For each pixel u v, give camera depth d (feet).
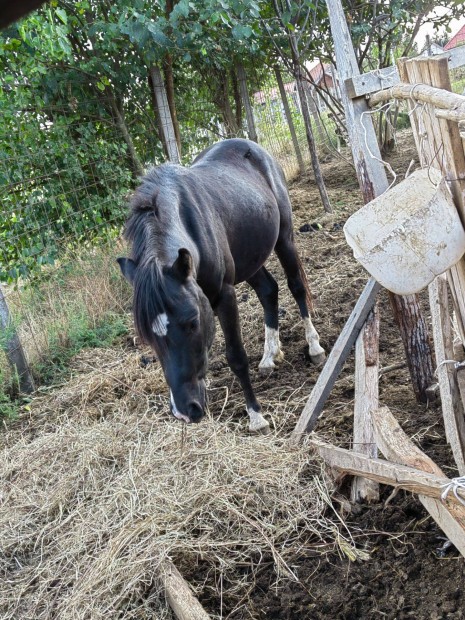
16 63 18.88
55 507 9.90
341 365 10.64
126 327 17.65
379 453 9.39
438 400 10.70
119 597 7.72
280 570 7.87
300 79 24.63
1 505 10.28
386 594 7.27
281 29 24.50
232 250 11.64
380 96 9.00
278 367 13.78
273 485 9.11
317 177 25.17
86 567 8.37
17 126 19.15
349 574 7.67
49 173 20.16
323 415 11.07
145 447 10.60
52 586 8.49
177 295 8.06
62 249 19.94
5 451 12.03
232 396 12.84
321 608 7.33
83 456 10.63
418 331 10.50
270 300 13.87
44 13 18.08
